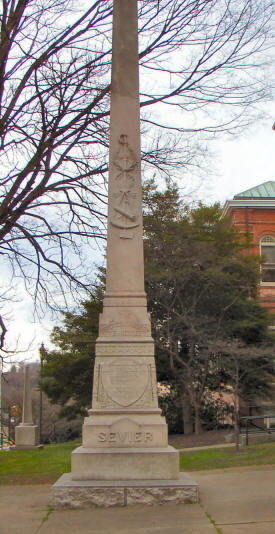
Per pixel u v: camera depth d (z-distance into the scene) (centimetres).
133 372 980
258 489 944
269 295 3070
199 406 2441
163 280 2331
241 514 759
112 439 931
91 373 2689
